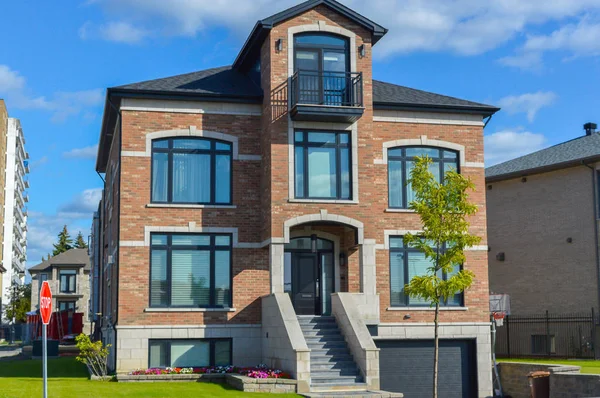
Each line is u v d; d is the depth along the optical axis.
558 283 33.66
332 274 25.84
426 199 20.42
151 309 23.42
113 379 22.34
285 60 24.50
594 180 32.66
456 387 25.62
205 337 23.77
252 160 24.98
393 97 26.52
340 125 24.75
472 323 25.78
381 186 25.70
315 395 20.22
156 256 23.94
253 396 19.81
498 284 36.41
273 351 22.92
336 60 25.12
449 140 26.45
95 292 43.97
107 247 32.03
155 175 24.30
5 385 20.14
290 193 23.94
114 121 27.19
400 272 25.64
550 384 22.84
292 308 22.42
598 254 32.12
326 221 24.16
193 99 24.62
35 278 84.06
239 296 24.25
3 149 97.62
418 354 25.50
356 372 22.05
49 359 34.31
